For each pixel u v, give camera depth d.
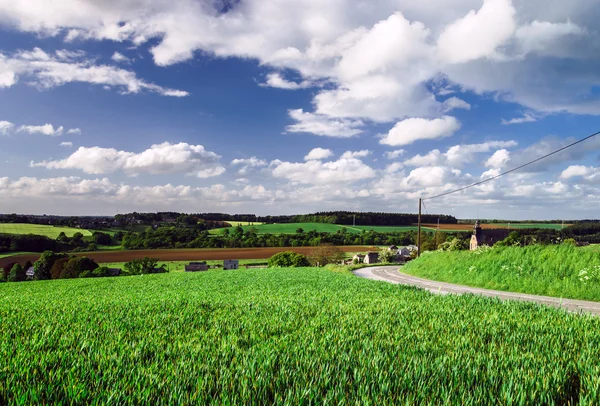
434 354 5.30
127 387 3.73
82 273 79.25
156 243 109.00
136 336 6.62
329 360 4.79
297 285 21.30
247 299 13.45
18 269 81.56
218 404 3.32
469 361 4.73
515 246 29.91
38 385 3.71
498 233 109.44
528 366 4.64
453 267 34.12
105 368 4.50
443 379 4.11
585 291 19.75
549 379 4.08
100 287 24.56
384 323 7.91
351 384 3.89
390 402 3.37
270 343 5.89
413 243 125.88
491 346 5.76
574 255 24.12
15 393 3.52
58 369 4.29
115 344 5.84
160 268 89.81
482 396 3.61
